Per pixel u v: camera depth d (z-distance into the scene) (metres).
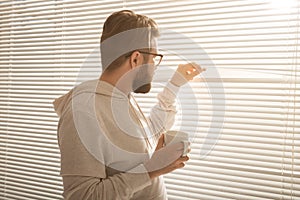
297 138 1.33
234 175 1.43
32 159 1.95
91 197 1.00
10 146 2.04
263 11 1.39
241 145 1.42
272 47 1.38
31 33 1.96
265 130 1.38
